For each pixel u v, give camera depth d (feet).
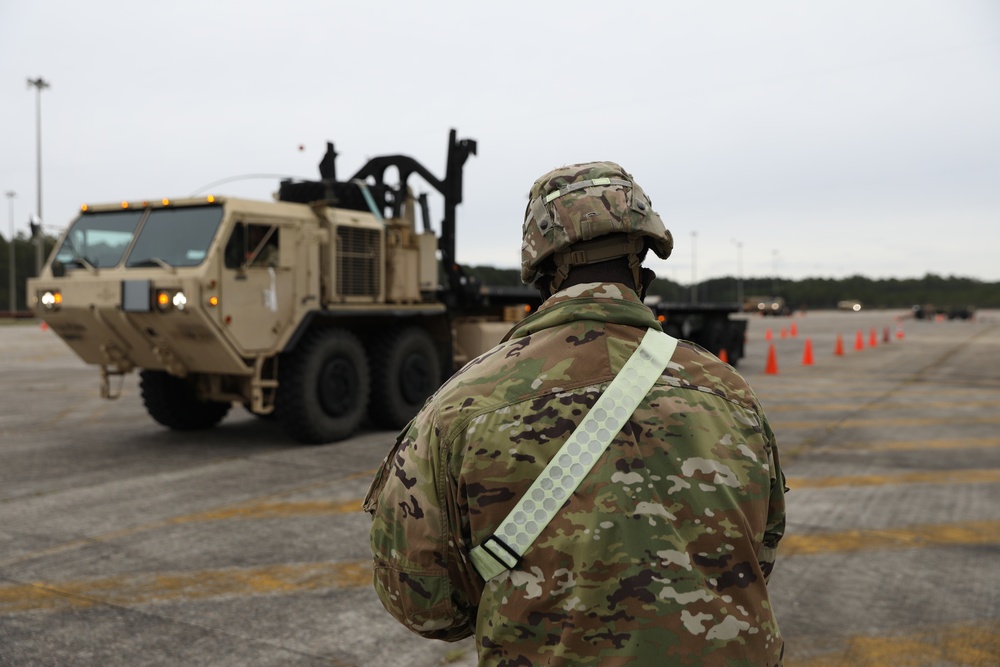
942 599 12.72
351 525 16.53
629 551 3.75
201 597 12.66
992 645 11.05
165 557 14.55
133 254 23.30
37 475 21.08
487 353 4.42
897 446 25.79
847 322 164.45
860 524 16.88
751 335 104.99
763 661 3.81
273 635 11.30
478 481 3.93
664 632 3.65
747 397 4.37
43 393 40.37
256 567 14.03
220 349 22.63
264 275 23.35
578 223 4.23
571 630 3.67
